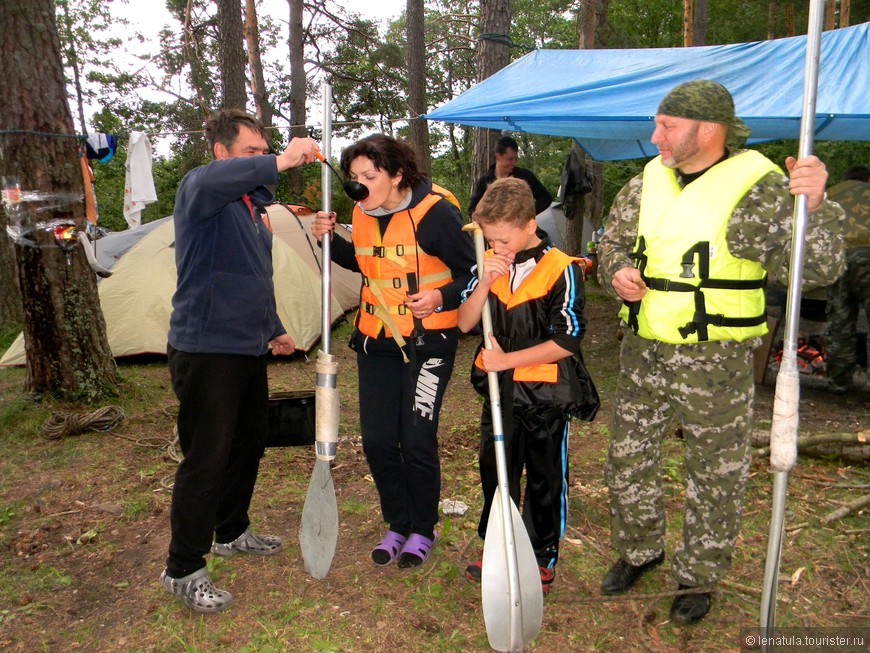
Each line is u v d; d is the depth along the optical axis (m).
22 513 3.72
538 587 2.47
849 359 5.60
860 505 3.52
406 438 2.92
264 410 2.98
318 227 2.76
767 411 5.30
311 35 25.00
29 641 2.62
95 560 3.22
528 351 2.50
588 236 14.41
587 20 9.71
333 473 4.18
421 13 14.84
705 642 2.55
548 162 25.98
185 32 15.72
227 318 2.62
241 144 2.69
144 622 2.72
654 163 2.57
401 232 2.77
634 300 2.42
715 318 2.33
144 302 7.02
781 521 2.07
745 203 2.26
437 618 2.73
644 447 2.66
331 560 2.87
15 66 4.98
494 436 2.52
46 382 5.46
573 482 3.99
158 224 8.27
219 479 2.70
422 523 3.08
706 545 2.55
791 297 2.01
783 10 21.70
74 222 5.33
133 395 5.73
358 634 2.63
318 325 7.48
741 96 4.84
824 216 2.11
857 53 4.80
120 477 4.20
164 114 26.44
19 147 5.07
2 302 8.21
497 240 2.48
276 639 2.59
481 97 5.72
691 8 14.18
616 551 2.98
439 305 2.69
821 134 5.82
